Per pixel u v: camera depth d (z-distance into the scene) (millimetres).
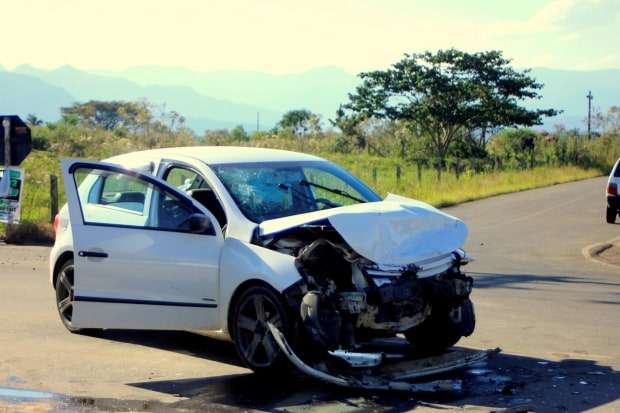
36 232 19406
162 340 9508
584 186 47594
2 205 19047
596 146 68250
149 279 8414
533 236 23531
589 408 6957
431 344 8750
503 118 58031
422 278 7820
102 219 8773
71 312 9711
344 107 61062
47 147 44781
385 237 7680
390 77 59000
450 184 39031
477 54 58531
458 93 57562
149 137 45438
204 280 8141
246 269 7816
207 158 8906
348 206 8125
